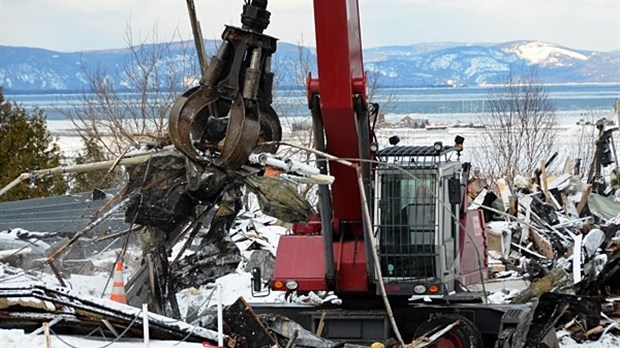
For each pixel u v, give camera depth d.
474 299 30.11
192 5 27.33
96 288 32.53
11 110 68.25
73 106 130.75
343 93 25.30
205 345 23.62
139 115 72.81
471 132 125.38
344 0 24.92
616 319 35.25
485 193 46.56
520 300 31.83
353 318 28.22
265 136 26.64
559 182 51.75
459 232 28.83
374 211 27.50
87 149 67.19
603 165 55.94
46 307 24.69
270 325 25.80
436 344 27.06
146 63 73.31
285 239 29.75
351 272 28.22
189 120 25.55
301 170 25.30
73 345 23.27
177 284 27.27
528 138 86.06
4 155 65.81
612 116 53.81
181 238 27.77
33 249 36.97
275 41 26.02
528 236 43.69
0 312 24.67
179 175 26.66
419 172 27.34
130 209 26.84
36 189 64.06
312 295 34.06
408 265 27.41
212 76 25.66
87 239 32.41
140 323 24.23
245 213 52.97
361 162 26.72
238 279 40.16
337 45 25.06
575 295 31.23
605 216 50.12
